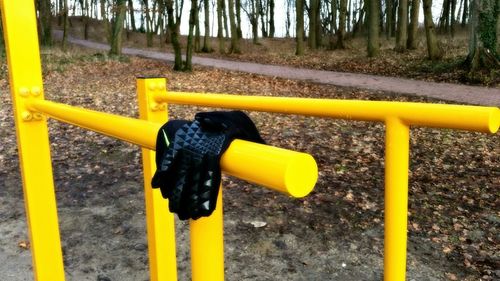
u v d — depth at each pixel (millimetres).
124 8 23125
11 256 3705
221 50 30938
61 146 7109
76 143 7250
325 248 3848
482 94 11078
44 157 1790
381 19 40031
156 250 1919
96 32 51656
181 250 3830
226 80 15641
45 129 1782
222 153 705
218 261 846
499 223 4363
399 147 990
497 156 6578
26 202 1808
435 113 903
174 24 18141
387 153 1021
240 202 4816
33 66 1715
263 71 18297
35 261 1837
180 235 4070
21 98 1702
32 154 1760
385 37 36094
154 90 1812
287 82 14953
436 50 17562
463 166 6188
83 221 4391
